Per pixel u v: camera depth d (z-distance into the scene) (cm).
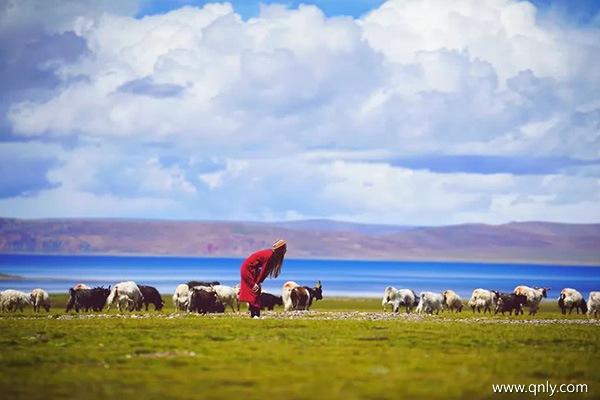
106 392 1625
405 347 2375
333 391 1650
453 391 1672
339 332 2825
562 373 1931
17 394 1608
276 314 4253
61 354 2133
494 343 2525
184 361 2020
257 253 3631
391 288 5000
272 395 1609
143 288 5238
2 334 2644
